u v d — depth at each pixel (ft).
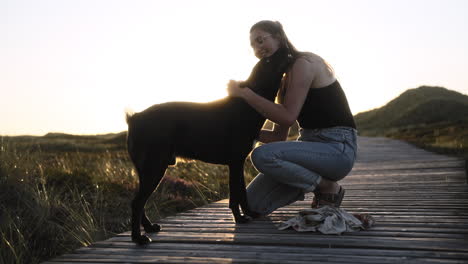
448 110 153.38
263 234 10.27
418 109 160.04
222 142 10.07
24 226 12.76
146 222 10.86
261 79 10.42
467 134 59.93
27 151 19.81
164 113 9.71
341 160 10.54
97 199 17.20
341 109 10.67
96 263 8.55
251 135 10.47
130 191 19.60
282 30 10.55
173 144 9.75
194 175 24.47
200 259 8.55
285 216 12.30
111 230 14.33
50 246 12.12
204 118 9.95
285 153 10.46
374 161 33.47
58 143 57.57
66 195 16.94
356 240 9.43
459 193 15.64
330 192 11.11
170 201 18.37
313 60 10.38
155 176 9.48
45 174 19.36
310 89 10.56
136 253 9.12
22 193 15.19
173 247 9.50
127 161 29.43
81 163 26.86
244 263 8.21
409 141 59.16
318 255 8.50
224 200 16.24
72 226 13.50
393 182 19.98
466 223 10.71
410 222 11.05
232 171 10.85
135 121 9.66
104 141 104.63
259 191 11.80
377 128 153.99
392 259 8.11
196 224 11.67
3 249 10.41
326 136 10.69
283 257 8.46
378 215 12.10
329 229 10.07
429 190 16.74
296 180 10.68
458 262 7.82
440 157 32.53
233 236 10.20
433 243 9.03
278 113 9.93
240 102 10.28
